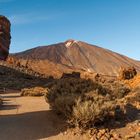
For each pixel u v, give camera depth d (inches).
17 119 507.2
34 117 516.1
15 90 1499.8
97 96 477.4
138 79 1176.2
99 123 437.4
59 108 480.4
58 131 425.7
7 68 2755.9
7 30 2297.0
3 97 993.5
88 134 404.5
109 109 452.8
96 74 2117.4
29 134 416.8
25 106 673.6
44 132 423.8
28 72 3078.2
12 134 417.1
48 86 1279.5
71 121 434.6
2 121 496.7
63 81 599.5
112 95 602.9
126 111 520.4
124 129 426.9
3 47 2251.5
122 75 2063.2
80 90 544.1
